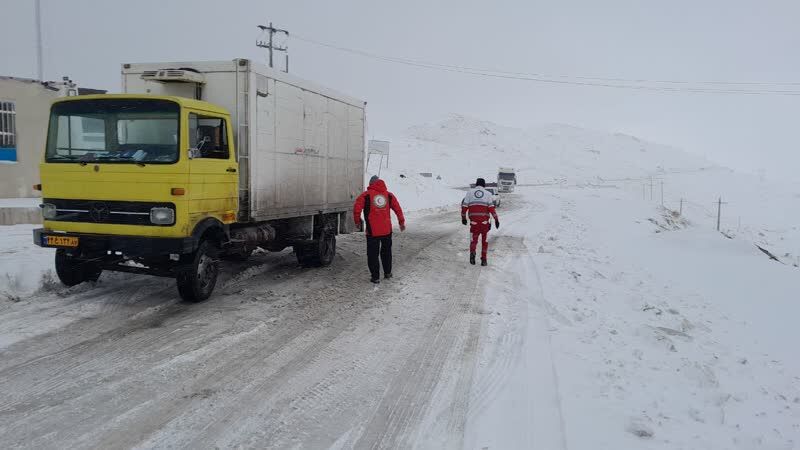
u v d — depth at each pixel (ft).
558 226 71.00
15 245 34.53
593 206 111.45
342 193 39.04
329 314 24.62
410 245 47.21
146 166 23.16
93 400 15.06
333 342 20.88
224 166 25.98
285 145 30.94
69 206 24.34
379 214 31.19
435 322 24.08
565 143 517.14
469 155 406.62
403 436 13.96
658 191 267.59
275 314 24.17
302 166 33.04
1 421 13.67
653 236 67.92
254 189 27.96
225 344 20.02
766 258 57.06
